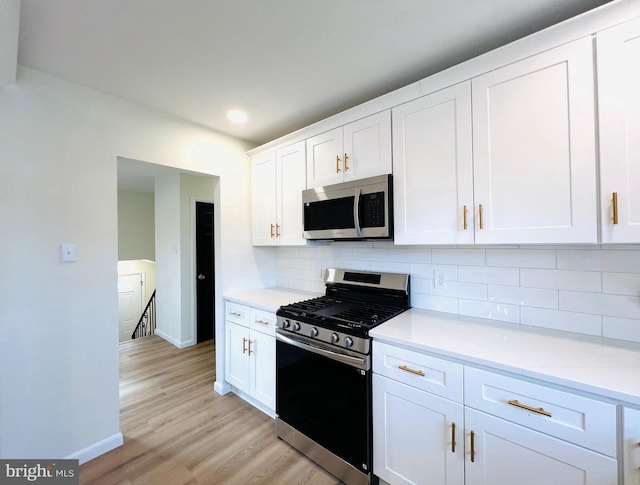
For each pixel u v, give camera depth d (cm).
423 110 165
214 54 157
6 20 107
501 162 140
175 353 359
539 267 158
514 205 136
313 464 179
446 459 130
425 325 163
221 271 266
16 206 161
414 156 169
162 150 224
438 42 150
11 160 160
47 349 170
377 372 152
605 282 141
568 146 123
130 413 232
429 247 197
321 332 175
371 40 147
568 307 150
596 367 109
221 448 193
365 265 232
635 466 92
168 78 179
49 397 171
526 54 132
